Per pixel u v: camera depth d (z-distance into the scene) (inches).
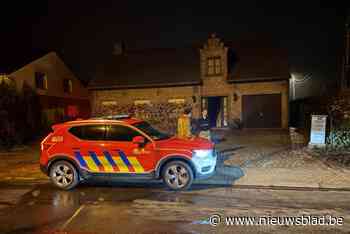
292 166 309.1
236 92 710.5
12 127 555.2
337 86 596.7
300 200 207.3
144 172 238.7
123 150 240.8
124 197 222.8
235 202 205.5
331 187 239.9
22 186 265.6
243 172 290.4
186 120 352.5
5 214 190.1
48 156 252.1
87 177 247.0
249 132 632.4
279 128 682.8
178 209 192.5
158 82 759.7
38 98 733.9
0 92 561.6
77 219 178.1
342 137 408.5
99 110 816.9
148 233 154.7
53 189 252.2
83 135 252.4
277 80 677.9
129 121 256.7
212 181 262.7
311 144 412.8
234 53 780.0
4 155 432.8
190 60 805.9
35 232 160.1
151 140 241.4
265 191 231.9
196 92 741.3
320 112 519.5
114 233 155.8
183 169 235.6
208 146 244.7
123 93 797.2
